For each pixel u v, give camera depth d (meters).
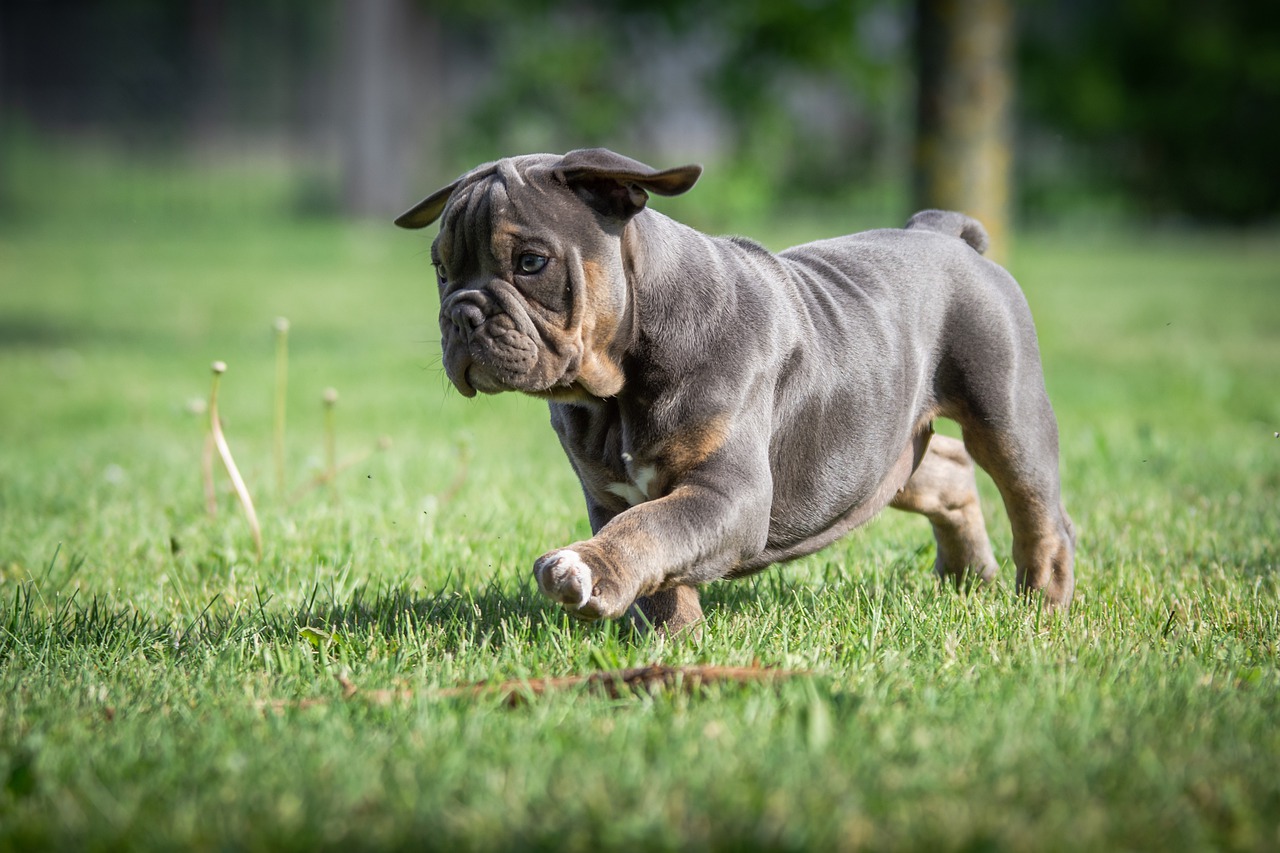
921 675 6.51
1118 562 9.27
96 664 6.98
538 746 5.40
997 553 9.97
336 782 5.00
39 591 8.40
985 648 7.02
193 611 8.33
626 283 6.78
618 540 6.29
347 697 6.23
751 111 23.92
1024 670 6.57
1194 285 32.94
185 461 13.53
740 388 6.84
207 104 49.06
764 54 23.53
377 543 9.82
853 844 4.45
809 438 7.40
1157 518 10.61
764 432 6.97
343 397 17.78
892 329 7.76
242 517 10.73
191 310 27.61
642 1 24.75
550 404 7.53
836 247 8.14
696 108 29.78
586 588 6.05
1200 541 9.92
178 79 48.78
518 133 27.02
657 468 6.88
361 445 14.43
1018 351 8.22
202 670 6.80
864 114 30.53
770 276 7.39
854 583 8.67
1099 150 51.38
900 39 26.08
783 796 4.74
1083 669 6.59
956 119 18.83
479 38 47.50
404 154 47.91
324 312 27.27
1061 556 8.40
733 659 6.69
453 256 6.72
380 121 47.41
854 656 6.84
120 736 5.65
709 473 6.73
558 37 26.34
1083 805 4.78
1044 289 31.22
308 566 9.31
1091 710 5.73
